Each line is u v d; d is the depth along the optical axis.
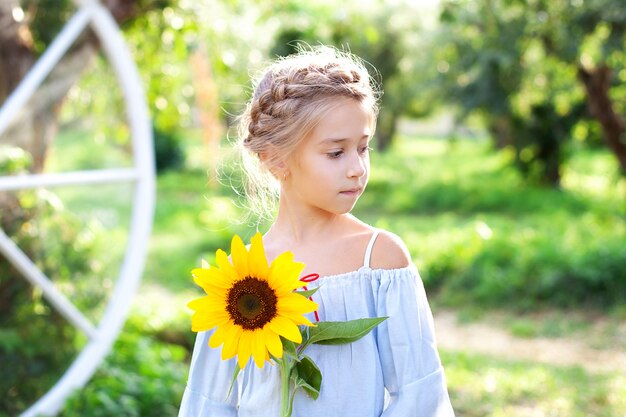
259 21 6.81
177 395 4.53
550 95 13.13
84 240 4.17
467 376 5.73
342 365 1.59
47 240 4.02
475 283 8.60
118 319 4.27
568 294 7.92
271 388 1.64
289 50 7.97
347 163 1.55
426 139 40.84
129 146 4.43
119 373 4.56
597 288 7.88
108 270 4.29
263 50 7.65
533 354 6.65
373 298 1.62
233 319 1.52
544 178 16.98
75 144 4.24
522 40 8.52
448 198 16.06
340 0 7.07
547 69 10.96
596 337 7.02
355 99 1.56
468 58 11.78
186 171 17.42
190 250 10.58
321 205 1.58
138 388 4.41
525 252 8.80
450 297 8.52
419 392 1.57
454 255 9.14
